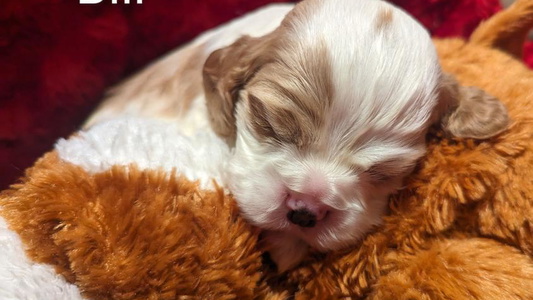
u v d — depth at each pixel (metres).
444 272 0.12
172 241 0.11
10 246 0.11
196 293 0.11
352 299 0.13
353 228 0.13
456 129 0.14
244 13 0.24
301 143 0.13
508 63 0.17
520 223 0.12
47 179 0.11
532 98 0.14
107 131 0.14
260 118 0.13
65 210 0.11
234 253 0.11
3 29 0.19
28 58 0.20
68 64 0.21
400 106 0.13
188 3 0.23
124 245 0.11
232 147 0.15
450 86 0.14
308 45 0.13
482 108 0.14
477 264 0.12
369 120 0.13
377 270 0.13
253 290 0.12
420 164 0.13
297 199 0.12
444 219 0.13
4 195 0.12
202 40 0.22
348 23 0.13
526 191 0.12
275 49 0.14
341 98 0.13
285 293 0.13
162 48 0.24
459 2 0.24
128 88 0.21
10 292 0.10
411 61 0.13
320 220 0.13
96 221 0.11
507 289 0.11
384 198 0.14
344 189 0.13
